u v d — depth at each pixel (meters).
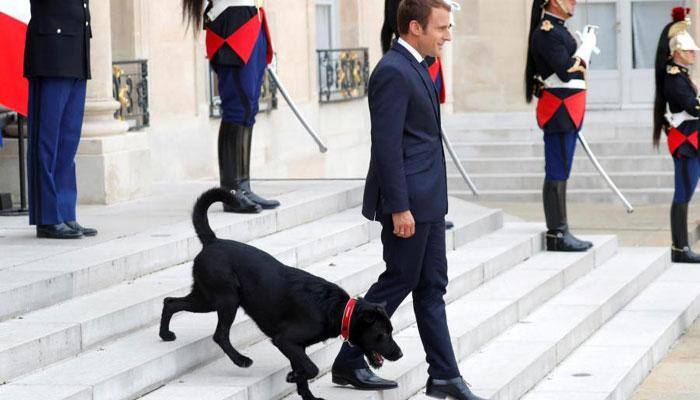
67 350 5.98
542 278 9.34
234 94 8.70
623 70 19.47
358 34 18.14
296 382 5.98
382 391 6.41
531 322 8.59
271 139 15.41
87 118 9.71
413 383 6.84
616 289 9.65
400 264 6.21
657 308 9.66
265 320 6.00
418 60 6.22
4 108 9.91
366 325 5.80
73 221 7.88
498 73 19.16
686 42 11.13
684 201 11.56
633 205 16.14
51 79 7.69
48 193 7.71
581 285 9.84
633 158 16.72
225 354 6.54
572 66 10.16
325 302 5.88
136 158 9.95
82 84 7.89
